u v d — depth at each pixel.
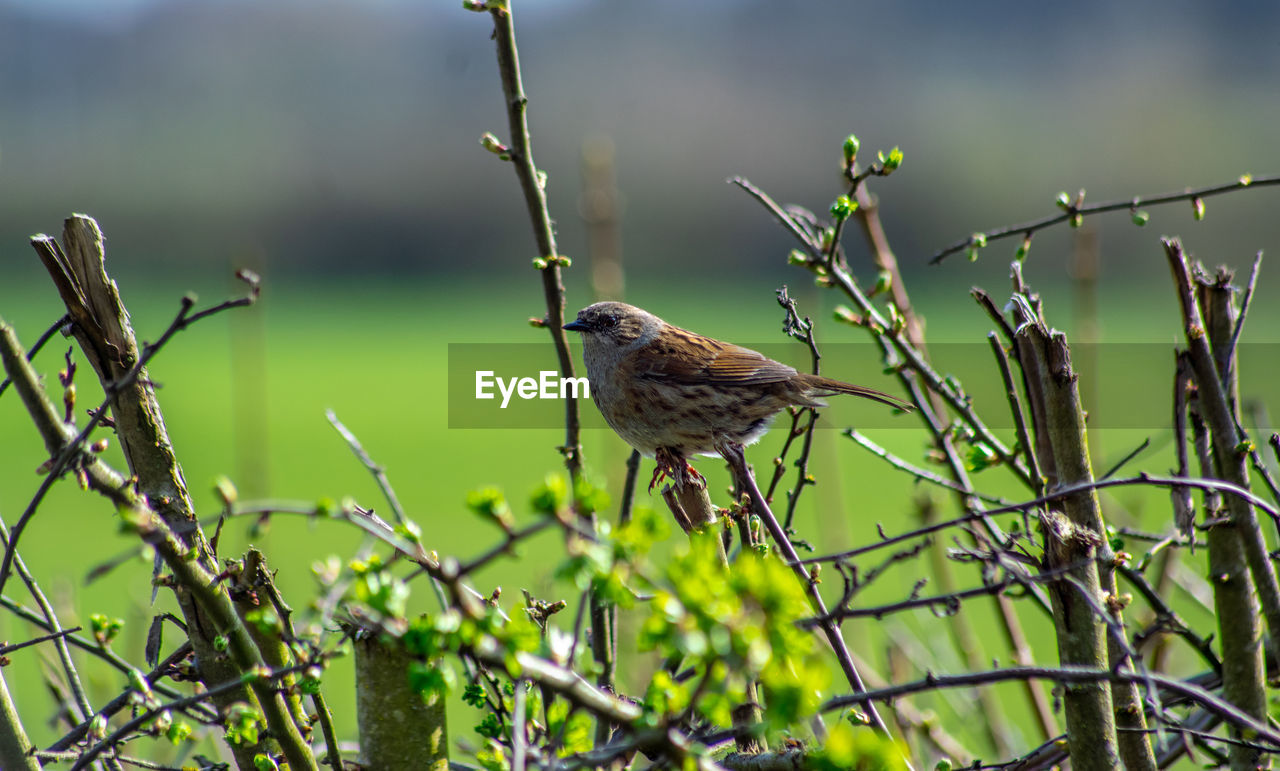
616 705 4.02
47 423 4.60
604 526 3.59
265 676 4.45
